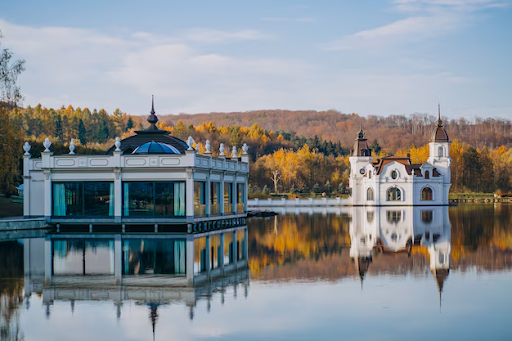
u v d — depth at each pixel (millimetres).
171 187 58250
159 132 77250
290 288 28734
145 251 41500
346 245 45750
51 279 30922
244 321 23047
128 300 26312
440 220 76000
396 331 21766
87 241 48094
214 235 53906
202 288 28688
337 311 24391
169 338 21109
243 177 80938
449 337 21062
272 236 53062
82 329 22203
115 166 58344
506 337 21016
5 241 48250
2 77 72062
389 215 89562
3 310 24797
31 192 65125
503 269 33844
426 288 28672
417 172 137625
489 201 170250
